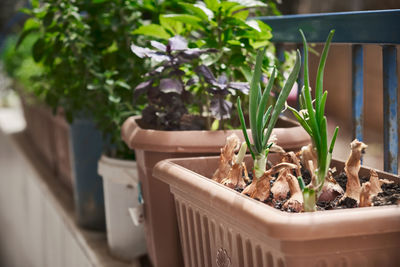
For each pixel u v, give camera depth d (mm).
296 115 930
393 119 1043
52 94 1541
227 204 849
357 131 1108
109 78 1437
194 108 1345
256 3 1176
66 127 1867
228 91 1124
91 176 1613
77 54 1415
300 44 1234
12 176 3160
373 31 1038
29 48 2631
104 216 1630
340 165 1038
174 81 1135
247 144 937
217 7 1189
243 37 1238
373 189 893
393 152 1044
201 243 980
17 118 4070
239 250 878
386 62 1033
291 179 908
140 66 1390
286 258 796
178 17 1204
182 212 1022
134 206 1382
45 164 2525
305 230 769
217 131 1091
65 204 1903
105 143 1480
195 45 1243
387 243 801
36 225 2391
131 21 1427
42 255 2277
